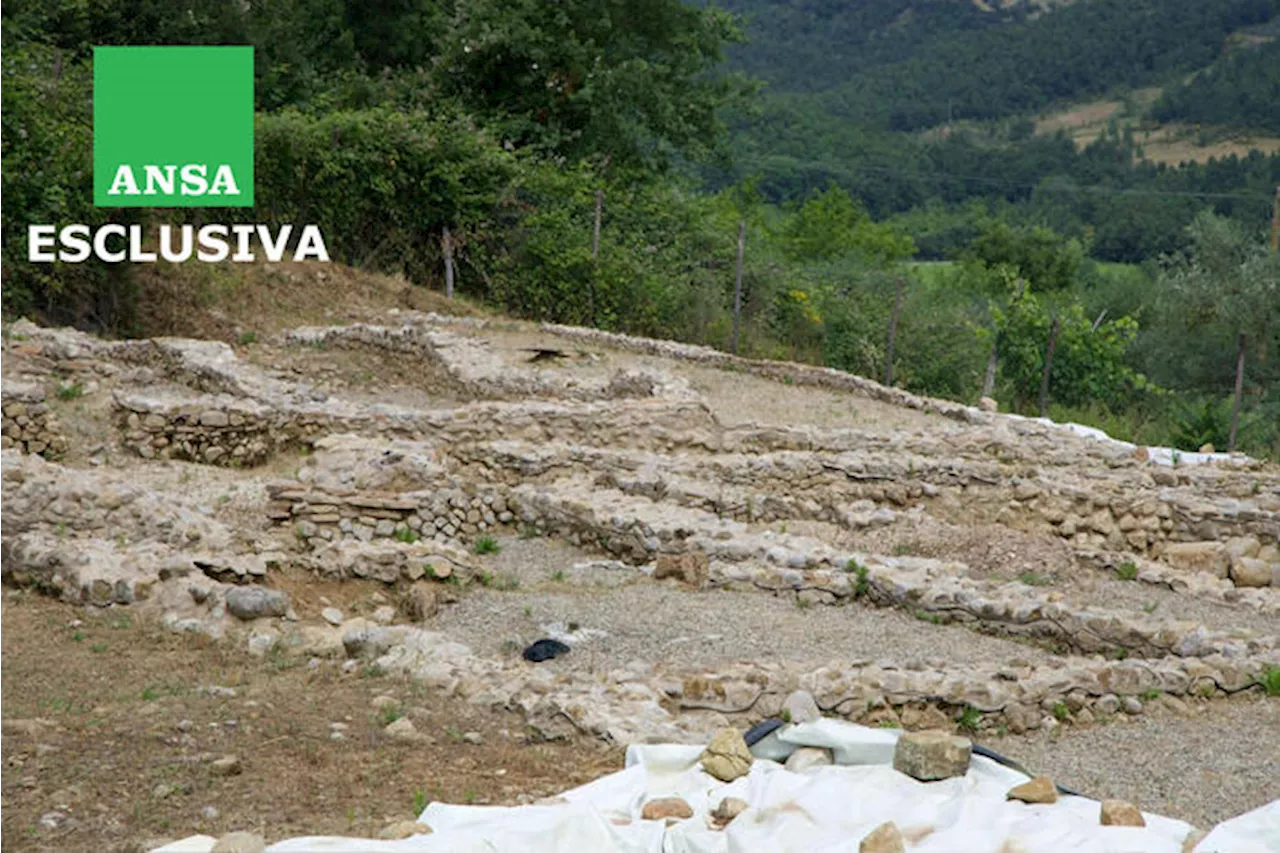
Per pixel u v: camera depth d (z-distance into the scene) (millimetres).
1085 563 13531
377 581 11898
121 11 33031
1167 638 10414
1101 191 71312
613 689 8859
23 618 10508
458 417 17031
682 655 10312
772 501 14688
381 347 23281
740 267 26922
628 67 35438
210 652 9906
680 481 14922
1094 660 9867
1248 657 9977
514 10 35125
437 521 13984
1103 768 8344
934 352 29219
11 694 8836
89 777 7387
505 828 6559
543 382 20906
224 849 5922
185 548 12320
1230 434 21578
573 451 15719
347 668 9633
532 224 29484
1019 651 10766
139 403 16906
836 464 15656
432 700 9023
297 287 26438
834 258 41344
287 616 10633
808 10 140000
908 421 20750
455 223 29672
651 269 29578
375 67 40719
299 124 28141
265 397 18172
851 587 11859
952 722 8906
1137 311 37531
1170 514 14969
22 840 6574
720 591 12156
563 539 14078
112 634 10234
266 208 28094
